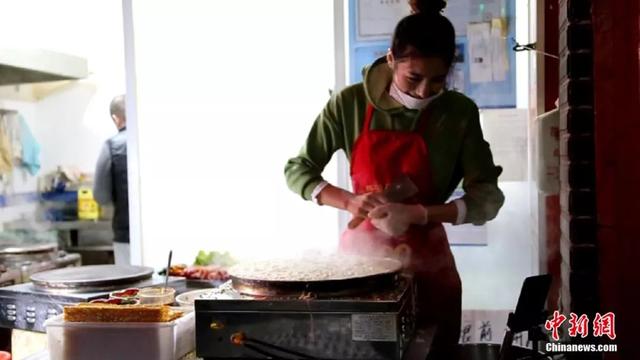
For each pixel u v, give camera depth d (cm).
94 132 354
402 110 230
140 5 255
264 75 248
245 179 252
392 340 169
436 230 231
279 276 180
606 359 195
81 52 331
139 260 261
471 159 229
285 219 249
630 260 192
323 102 242
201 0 251
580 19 191
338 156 240
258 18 246
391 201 232
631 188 191
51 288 222
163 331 179
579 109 193
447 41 226
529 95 224
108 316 180
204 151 254
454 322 232
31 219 357
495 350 215
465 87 227
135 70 257
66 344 181
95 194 324
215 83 252
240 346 175
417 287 232
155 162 258
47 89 357
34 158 361
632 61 188
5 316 226
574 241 196
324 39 240
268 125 248
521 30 223
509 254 229
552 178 219
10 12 322
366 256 221
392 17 230
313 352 172
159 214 259
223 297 177
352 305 170
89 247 356
